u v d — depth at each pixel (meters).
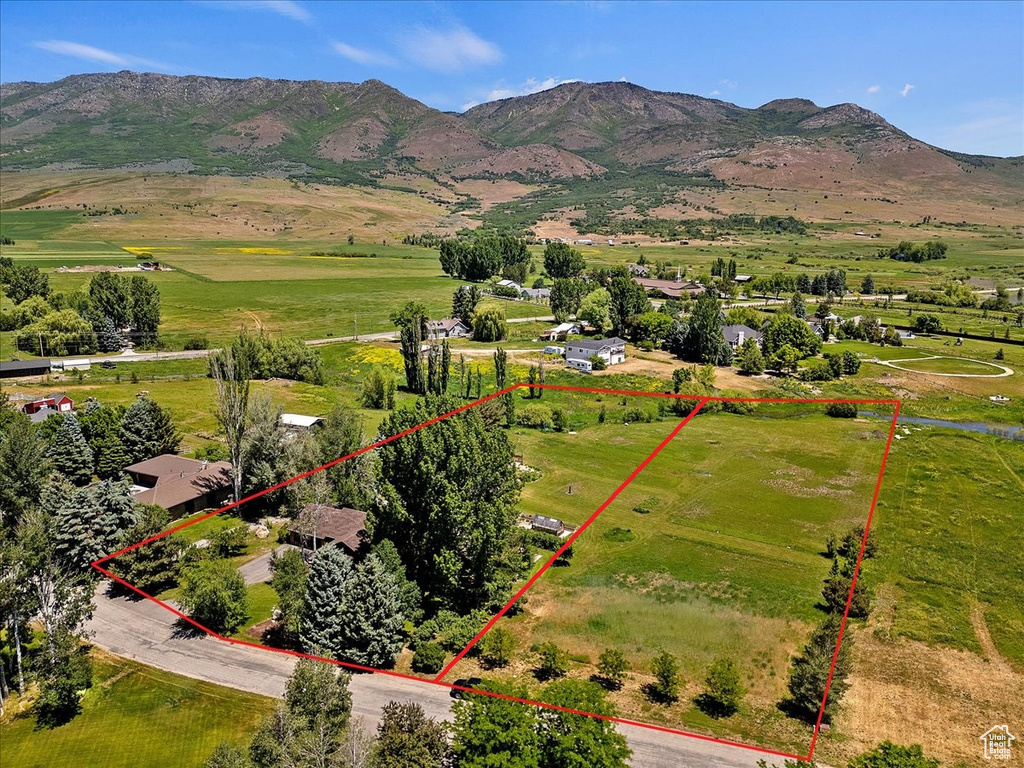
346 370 138.38
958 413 117.25
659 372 138.75
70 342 140.62
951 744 42.16
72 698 43.03
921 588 60.72
